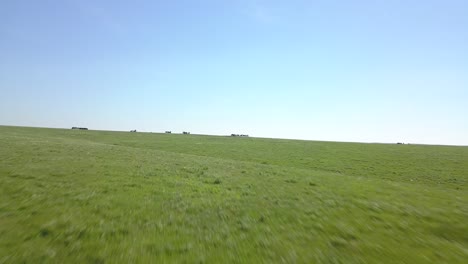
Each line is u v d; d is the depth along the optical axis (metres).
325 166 40.44
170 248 9.24
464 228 11.96
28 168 21.91
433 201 16.77
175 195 16.34
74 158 29.03
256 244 9.88
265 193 17.92
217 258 8.68
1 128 97.25
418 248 9.91
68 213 12.23
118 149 43.72
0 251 8.53
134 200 14.84
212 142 81.62
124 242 9.57
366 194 18.17
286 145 75.94
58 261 8.13
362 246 9.97
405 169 38.62
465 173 36.19
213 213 13.29
